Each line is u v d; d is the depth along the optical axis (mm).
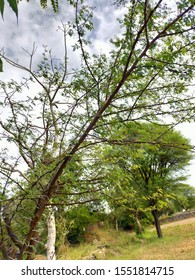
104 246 13844
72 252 10625
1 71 1176
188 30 2092
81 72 2594
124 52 2268
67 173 2201
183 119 2393
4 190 2293
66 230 4520
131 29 2254
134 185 3531
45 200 2277
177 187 16969
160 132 2547
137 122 2377
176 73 2232
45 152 2623
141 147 2545
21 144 2590
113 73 2443
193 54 2246
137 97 2338
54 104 2842
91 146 2408
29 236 2305
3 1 978
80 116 2566
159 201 3619
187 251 10961
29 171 2348
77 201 2525
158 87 2357
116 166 2471
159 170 15758
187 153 15203
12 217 2365
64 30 2766
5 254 2500
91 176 2434
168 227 21891
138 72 2203
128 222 19484
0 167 2391
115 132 2371
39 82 2879
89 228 15164
